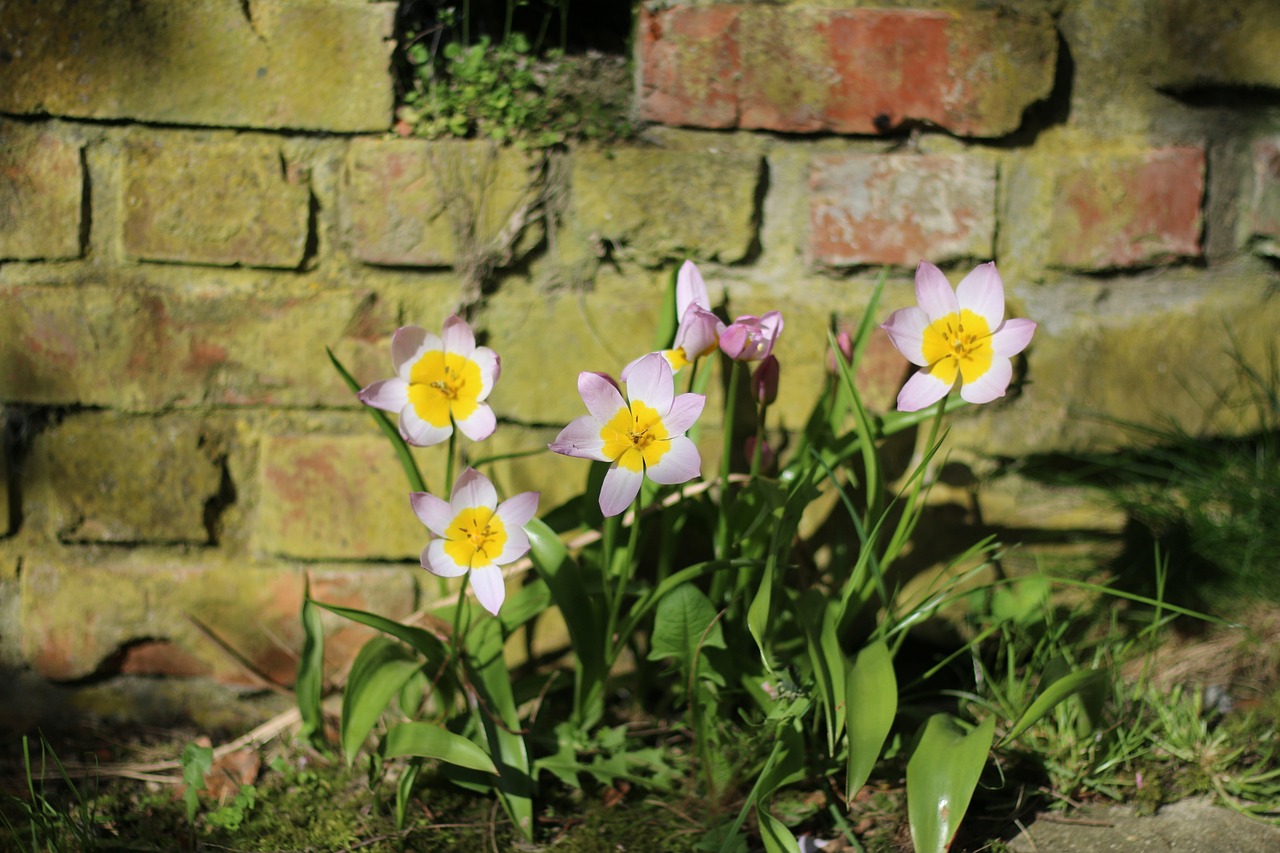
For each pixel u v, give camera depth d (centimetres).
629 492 138
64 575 156
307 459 155
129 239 153
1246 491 156
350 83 152
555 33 159
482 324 155
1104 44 155
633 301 156
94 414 155
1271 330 157
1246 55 154
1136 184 155
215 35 151
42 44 151
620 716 156
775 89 154
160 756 154
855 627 158
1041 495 158
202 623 157
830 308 156
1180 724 150
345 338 155
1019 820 145
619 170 154
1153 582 157
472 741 146
